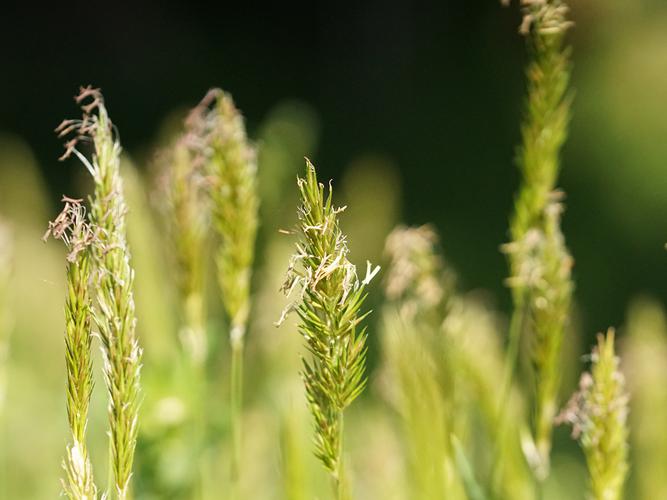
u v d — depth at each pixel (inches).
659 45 88.1
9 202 27.5
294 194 22.7
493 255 65.3
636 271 63.0
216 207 17.2
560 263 17.0
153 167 18.0
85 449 14.4
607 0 89.8
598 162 76.6
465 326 17.8
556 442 32.3
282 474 17.3
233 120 17.2
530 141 17.2
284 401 17.7
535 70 17.2
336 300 14.4
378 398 19.8
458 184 82.9
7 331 19.2
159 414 19.4
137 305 20.0
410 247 17.7
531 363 17.0
